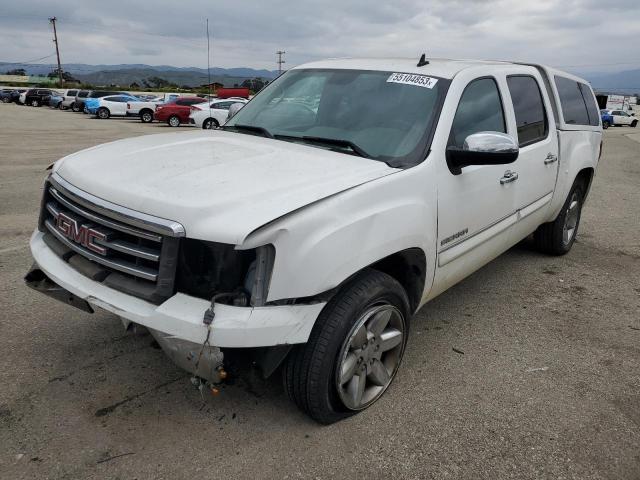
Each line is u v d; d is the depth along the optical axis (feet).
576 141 17.71
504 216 13.28
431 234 10.20
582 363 12.08
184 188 8.16
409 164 9.98
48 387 10.07
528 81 14.89
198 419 9.39
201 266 7.70
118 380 10.40
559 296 15.96
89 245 8.61
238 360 8.05
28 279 10.23
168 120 90.68
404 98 11.33
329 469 8.43
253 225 7.41
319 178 8.81
